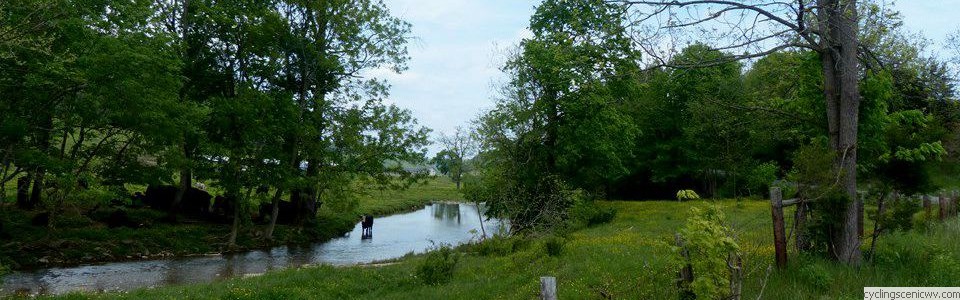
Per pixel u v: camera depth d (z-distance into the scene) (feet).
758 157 138.21
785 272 33.86
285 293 49.19
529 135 116.78
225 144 107.86
